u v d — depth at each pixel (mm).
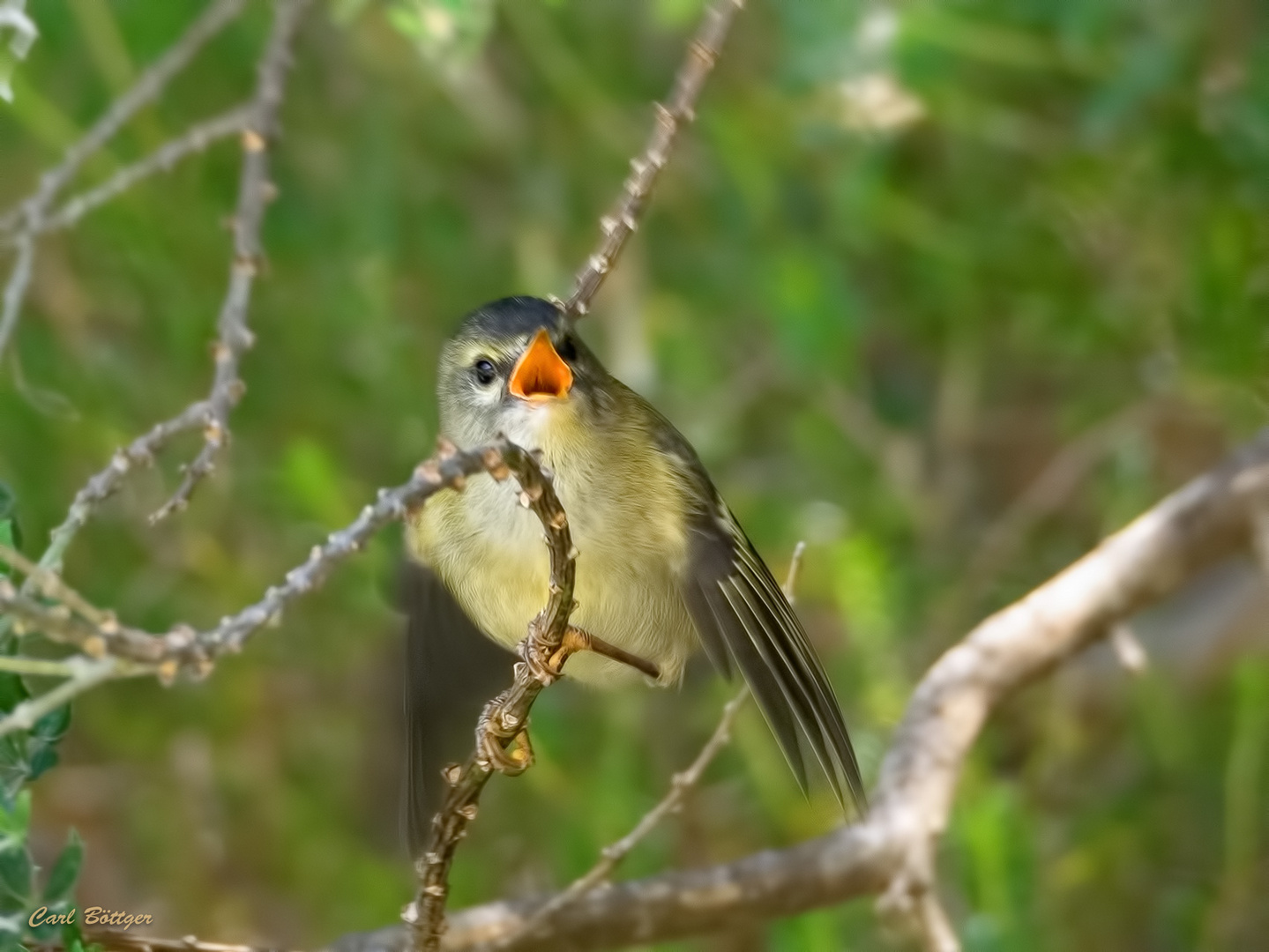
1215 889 10742
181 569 11148
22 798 5938
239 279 8039
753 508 11383
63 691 4789
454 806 6281
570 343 7652
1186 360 10844
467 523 7391
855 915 10086
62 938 6117
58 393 10398
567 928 8203
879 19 10383
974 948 8789
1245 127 10406
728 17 6988
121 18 10555
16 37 8156
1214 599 11477
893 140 10969
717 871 8422
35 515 10312
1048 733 11375
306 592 4895
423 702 7902
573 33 11523
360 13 11195
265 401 11266
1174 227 11039
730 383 12195
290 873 11562
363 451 11781
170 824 11797
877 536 11320
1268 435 9688
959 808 10055
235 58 10891
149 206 10586
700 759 7555
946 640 11188
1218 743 11227
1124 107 9938
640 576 7539
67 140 9945
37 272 11000
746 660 7496
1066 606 9172
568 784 10469
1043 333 11477
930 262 11227
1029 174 11375
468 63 10547
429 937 6500
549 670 5902
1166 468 11914
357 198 10961
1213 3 10766
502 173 12203
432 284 11789
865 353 12539
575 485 7410
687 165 11867
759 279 11148
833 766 7617
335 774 11594
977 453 13406
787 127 11227
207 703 11484
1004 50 10273
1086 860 10719
